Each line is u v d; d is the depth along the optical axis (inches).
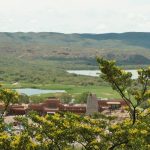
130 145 1461.6
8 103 1582.2
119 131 1451.8
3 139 1358.3
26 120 1499.8
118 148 1520.7
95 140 1477.6
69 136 1462.8
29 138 1403.8
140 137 1432.1
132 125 1496.1
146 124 1493.6
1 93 1566.2
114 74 1556.3
